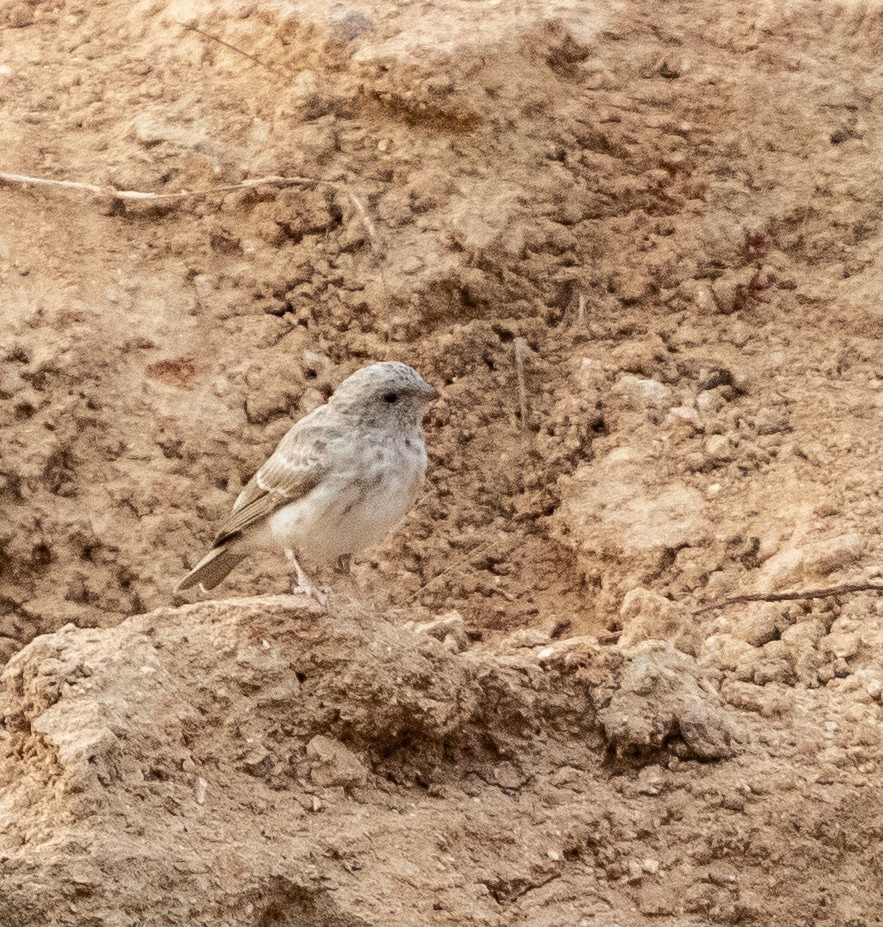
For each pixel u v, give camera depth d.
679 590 12.37
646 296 15.02
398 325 14.46
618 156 15.74
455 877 9.05
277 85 15.97
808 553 12.09
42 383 13.47
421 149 15.41
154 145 15.49
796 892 9.56
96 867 8.03
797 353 14.52
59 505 12.96
